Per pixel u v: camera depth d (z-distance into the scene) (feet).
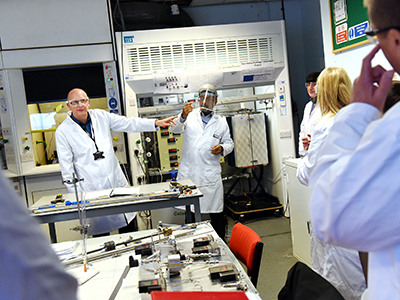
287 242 11.76
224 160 16.14
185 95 14.47
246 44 13.15
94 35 12.53
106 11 12.55
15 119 12.51
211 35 12.91
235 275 4.35
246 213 14.87
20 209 1.37
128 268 5.27
